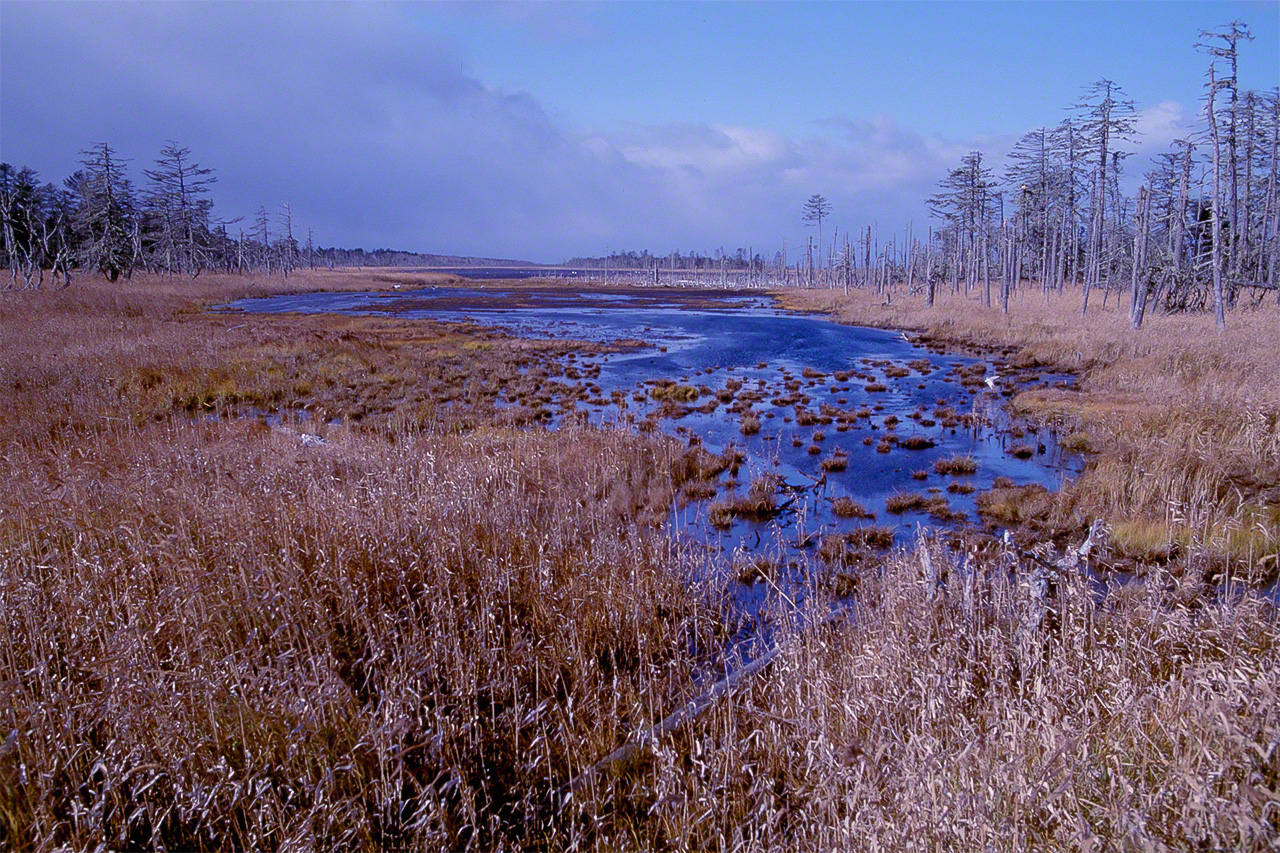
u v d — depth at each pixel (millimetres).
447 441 13547
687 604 7156
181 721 3969
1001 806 3057
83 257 57094
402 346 30844
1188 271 31094
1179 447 11469
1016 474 13352
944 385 23781
